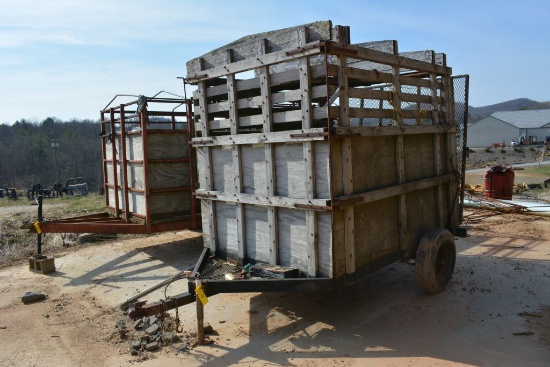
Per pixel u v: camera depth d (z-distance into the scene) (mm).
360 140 4949
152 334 5148
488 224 10648
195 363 4441
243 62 5316
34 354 4789
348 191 4703
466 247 8570
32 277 7598
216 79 6176
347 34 4676
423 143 6176
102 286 7016
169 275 7430
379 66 6859
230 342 4887
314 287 4660
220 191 5949
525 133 70250
